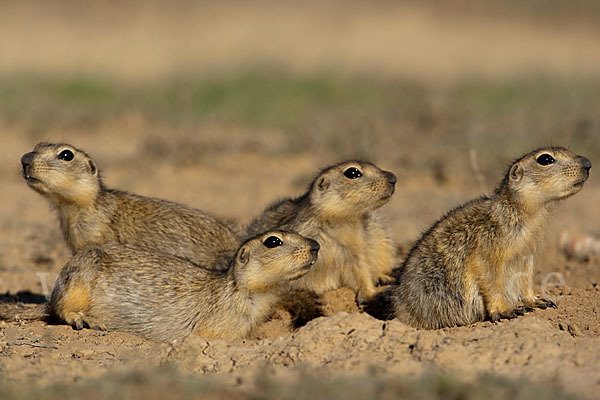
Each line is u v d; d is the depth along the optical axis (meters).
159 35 54.72
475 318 11.35
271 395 8.15
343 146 24.20
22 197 20.94
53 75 38.59
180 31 56.22
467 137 23.33
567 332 10.20
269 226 13.84
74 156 12.70
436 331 10.37
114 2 64.94
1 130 28.91
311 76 37.94
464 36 57.00
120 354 10.32
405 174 21.81
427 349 9.30
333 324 10.12
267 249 11.26
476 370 8.77
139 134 28.20
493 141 23.12
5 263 15.20
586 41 55.69
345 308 13.37
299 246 11.30
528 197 10.96
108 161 23.97
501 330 9.87
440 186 21.16
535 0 65.44
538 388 8.05
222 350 10.12
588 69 42.84
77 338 11.05
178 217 13.18
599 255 14.99
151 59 44.84
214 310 11.33
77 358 10.09
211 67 39.31
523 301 11.57
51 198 12.80
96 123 29.58
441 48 52.31
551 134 23.89
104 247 11.87
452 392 8.02
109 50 48.66
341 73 39.44
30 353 10.27
